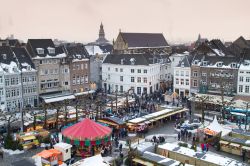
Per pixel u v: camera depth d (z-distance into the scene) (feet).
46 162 135.03
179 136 178.81
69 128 166.50
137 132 191.01
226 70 269.03
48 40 290.35
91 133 157.69
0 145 167.53
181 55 350.64
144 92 312.91
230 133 172.76
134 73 314.96
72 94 286.46
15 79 252.01
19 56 263.90
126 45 423.23
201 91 279.28
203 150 161.07
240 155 157.99
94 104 245.04
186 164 128.98
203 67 281.33
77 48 315.58
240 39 407.03
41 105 246.88
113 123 189.06
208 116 230.89
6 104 247.29
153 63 322.96
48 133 175.01
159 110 235.61
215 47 340.39
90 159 130.62
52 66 280.51
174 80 303.68
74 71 299.38
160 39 481.87
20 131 182.80
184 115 233.76
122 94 306.35
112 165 138.10
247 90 260.21
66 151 146.82
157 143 163.32
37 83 269.44
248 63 262.06
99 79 351.25
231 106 224.33
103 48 435.94
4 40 331.98
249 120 211.61
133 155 141.28
